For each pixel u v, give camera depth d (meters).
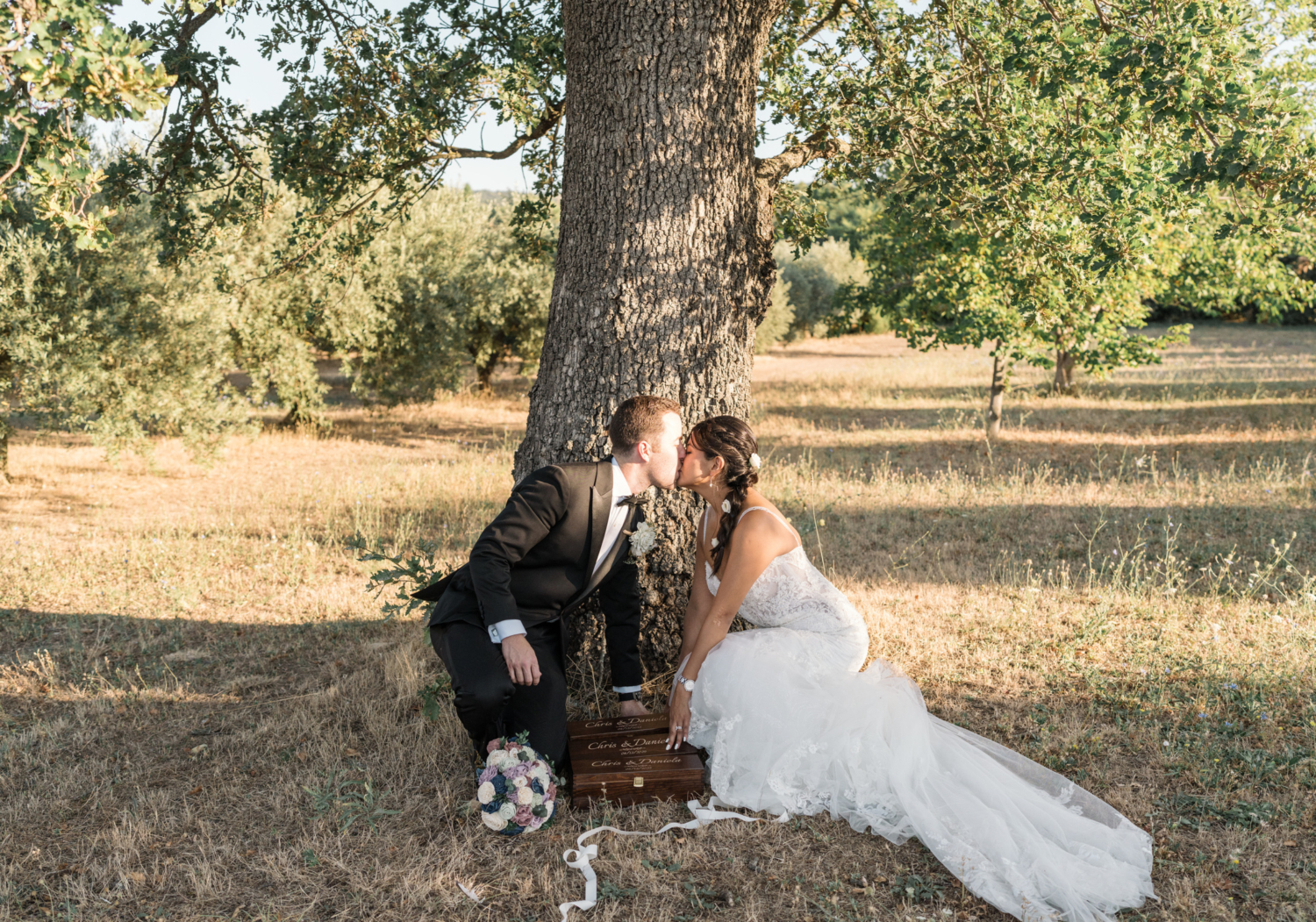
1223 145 4.05
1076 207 5.45
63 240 9.50
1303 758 3.34
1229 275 11.98
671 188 3.92
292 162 6.25
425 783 3.37
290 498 10.02
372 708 4.02
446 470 11.34
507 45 6.25
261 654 4.94
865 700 3.15
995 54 5.71
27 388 9.70
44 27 2.50
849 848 2.90
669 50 3.83
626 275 3.96
